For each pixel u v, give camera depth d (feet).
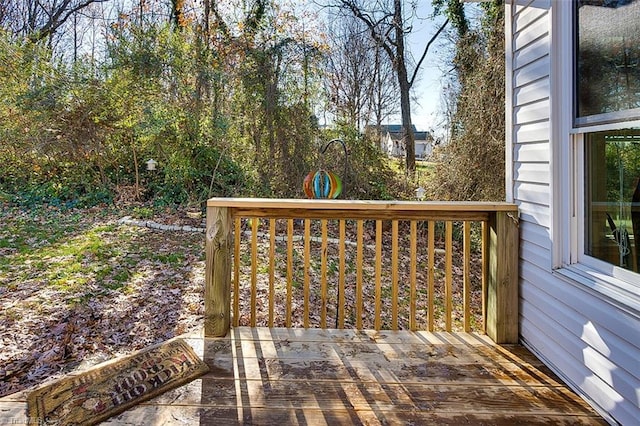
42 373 7.84
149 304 11.91
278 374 6.93
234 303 8.99
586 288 6.11
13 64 23.52
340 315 8.94
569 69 6.64
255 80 25.44
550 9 7.00
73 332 9.82
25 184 24.66
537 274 7.61
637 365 5.14
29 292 12.27
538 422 5.65
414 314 8.87
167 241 18.84
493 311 8.38
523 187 8.17
